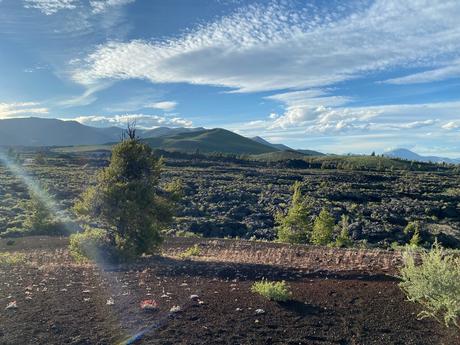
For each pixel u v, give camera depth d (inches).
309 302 390.9
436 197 2957.7
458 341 308.3
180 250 876.6
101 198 692.7
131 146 734.5
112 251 665.0
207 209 1977.1
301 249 824.3
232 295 414.6
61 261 719.7
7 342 286.8
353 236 1700.3
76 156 5821.9
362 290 426.6
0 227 1314.0
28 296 400.8
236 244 962.7
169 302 387.5
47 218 1274.6
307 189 2920.8
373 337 315.6
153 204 729.0
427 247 1573.6
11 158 4261.8
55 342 288.7
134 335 304.3
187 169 3973.9
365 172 4520.2
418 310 367.6
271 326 331.6
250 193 2479.1
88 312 354.9
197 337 304.7
